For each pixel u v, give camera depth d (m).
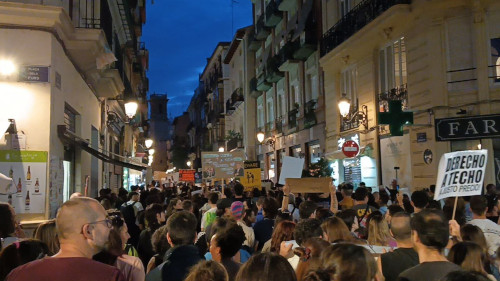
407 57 14.77
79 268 2.48
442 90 13.30
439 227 3.29
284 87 28.81
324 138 22.08
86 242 2.70
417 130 14.09
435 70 13.45
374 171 16.64
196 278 2.56
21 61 9.62
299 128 25.88
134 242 8.55
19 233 5.68
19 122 9.55
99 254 3.65
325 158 19.16
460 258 3.54
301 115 25.41
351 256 2.64
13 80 9.57
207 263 2.66
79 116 13.65
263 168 33.81
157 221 7.01
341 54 18.39
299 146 26.39
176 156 78.00
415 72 14.35
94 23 14.18
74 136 11.45
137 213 8.89
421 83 14.02
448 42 13.42
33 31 9.72
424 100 13.87
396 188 14.34
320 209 6.52
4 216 4.64
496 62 12.88
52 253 4.42
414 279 3.22
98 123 17.39
